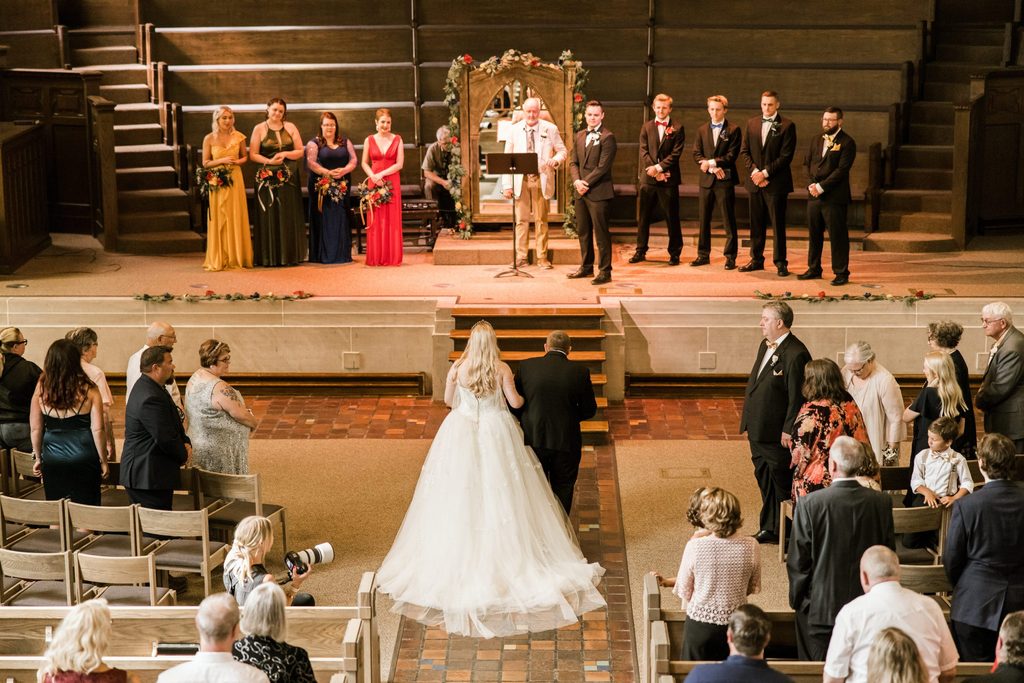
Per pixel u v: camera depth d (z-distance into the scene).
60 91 14.80
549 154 13.40
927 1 15.80
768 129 12.78
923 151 15.16
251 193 15.62
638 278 12.97
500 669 7.06
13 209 13.45
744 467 10.12
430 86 16.08
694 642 5.94
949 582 6.41
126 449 7.81
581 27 15.98
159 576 7.66
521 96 14.08
